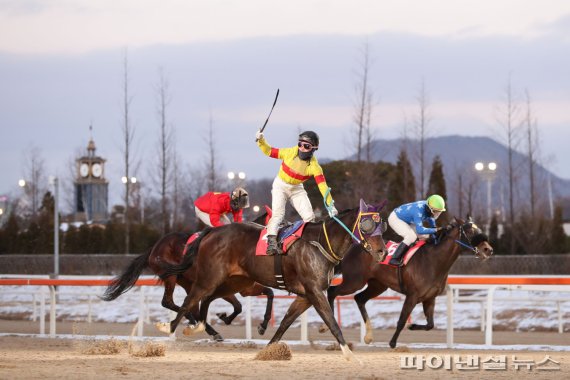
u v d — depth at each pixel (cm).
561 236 2880
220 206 1352
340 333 988
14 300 2509
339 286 1335
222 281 1084
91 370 888
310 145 1038
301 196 1060
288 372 884
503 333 1678
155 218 3675
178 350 1246
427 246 1286
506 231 2958
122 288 1309
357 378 833
